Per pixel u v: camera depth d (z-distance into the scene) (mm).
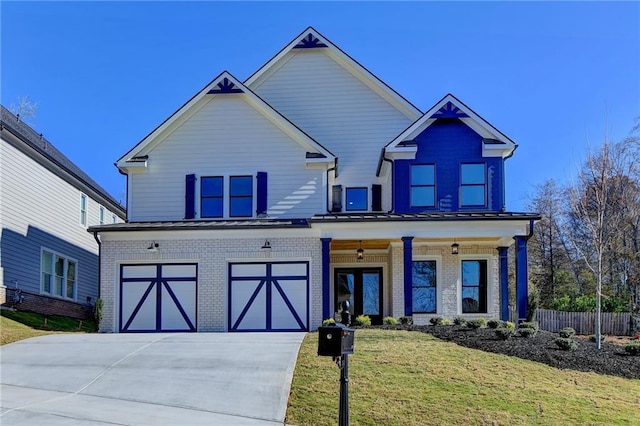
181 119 22781
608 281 35594
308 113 24734
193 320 20453
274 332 19734
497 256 22125
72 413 10383
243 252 20531
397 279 21781
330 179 23625
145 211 22469
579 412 11203
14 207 23328
